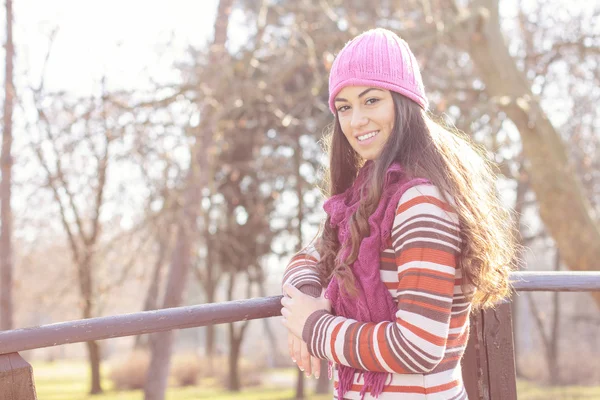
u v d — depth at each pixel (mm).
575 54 10188
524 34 11586
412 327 1227
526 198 15711
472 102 8602
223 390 19688
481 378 1866
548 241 18469
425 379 1316
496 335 1877
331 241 1578
